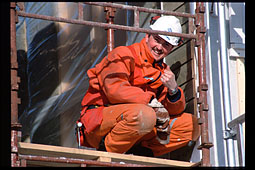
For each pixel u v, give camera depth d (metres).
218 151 10.77
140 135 9.45
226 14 11.41
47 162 8.80
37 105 14.05
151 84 10.15
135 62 10.16
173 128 10.29
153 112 9.42
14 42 8.50
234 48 11.20
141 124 9.32
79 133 10.05
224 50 11.23
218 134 10.86
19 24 14.87
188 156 10.95
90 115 9.91
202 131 9.31
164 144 10.32
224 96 11.00
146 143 10.38
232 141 10.79
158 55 10.31
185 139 10.34
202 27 9.88
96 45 13.28
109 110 9.67
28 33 14.80
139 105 9.38
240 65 11.20
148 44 10.32
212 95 11.02
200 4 10.07
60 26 14.15
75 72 13.52
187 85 11.20
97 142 9.99
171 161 9.34
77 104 13.08
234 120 10.52
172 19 10.50
